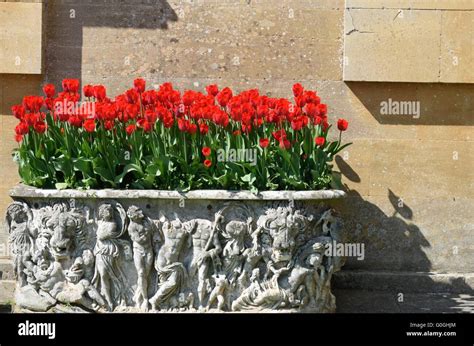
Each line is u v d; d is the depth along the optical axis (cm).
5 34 752
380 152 767
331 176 686
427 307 715
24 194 659
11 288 742
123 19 766
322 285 660
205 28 768
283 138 652
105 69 767
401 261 768
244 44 768
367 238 768
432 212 768
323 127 680
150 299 655
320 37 768
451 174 766
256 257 650
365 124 766
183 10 767
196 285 657
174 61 768
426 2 754
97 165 656
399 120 765
